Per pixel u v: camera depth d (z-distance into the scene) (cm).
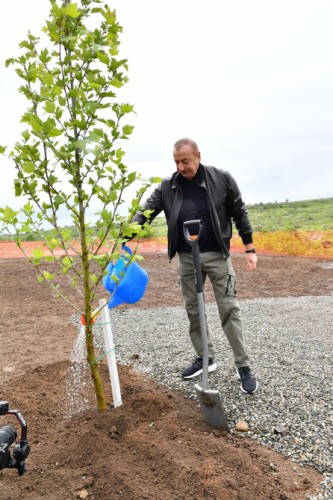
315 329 624
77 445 291
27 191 263
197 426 329
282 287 1041
